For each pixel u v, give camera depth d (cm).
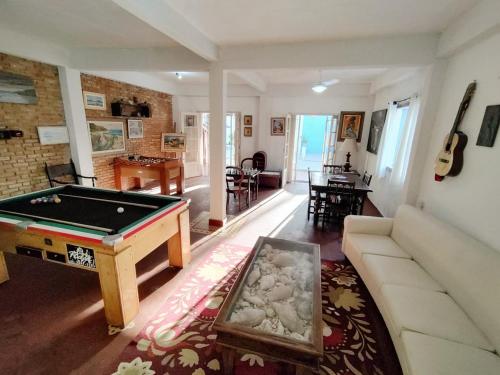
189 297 238
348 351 187
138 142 618
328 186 389
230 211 471
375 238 281
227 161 796
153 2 207
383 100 522
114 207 263
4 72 342
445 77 279
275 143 693
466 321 164
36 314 212
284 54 323
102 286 196
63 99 416
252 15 245
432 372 130
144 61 379
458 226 234
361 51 299
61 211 249
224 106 362
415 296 186
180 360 176
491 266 165
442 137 272
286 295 179
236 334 144
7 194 362
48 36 336
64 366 169
